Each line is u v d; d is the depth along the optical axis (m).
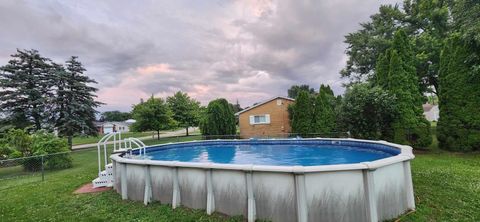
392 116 12.01
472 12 10.53
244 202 4.34
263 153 11.36
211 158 10.70
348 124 13.01
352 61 22.34
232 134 20.80
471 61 10.57
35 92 21.83
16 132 13.95
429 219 4.08
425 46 16.44
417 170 7.27
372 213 3.85
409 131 11.72
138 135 40.66
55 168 12.73
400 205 4.32
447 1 17.02
